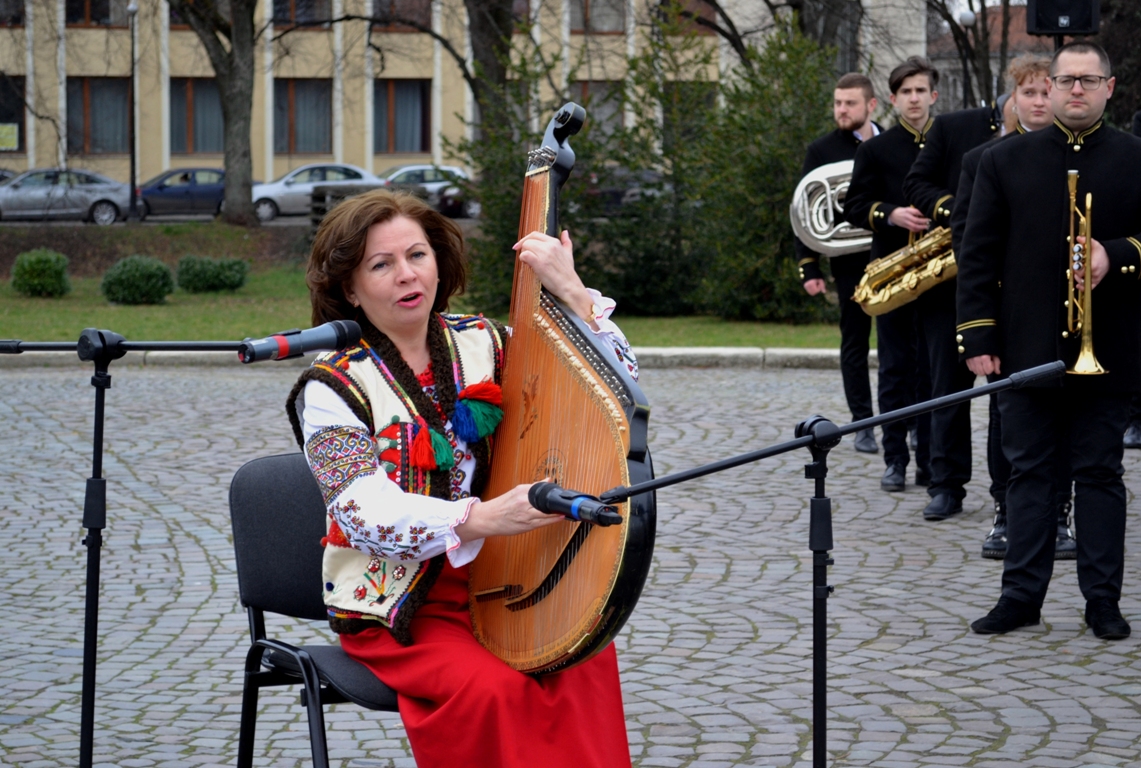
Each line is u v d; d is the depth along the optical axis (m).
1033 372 2.43
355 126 42.59
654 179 15.46
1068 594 5.25
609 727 2.62
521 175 15.24
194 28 29.92
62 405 10.02
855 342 8.08
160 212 34.50
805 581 5.51
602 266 15.60
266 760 3.77
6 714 4.11
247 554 2.94
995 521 5.86
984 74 22.89
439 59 42.38
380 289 2.69
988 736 3.86
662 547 6.07
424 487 2.65
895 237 7.07
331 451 2.61
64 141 36.34
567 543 2.41
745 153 14.06
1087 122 4.71
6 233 27.50
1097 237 4.68
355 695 2.61
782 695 4.23
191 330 15.29
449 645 2.61
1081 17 7.24
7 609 5.21
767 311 14.48
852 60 23.42
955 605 5.14
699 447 8.34
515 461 2.62
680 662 4.56
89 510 3.02
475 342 2.80
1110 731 3.88
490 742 2.47
